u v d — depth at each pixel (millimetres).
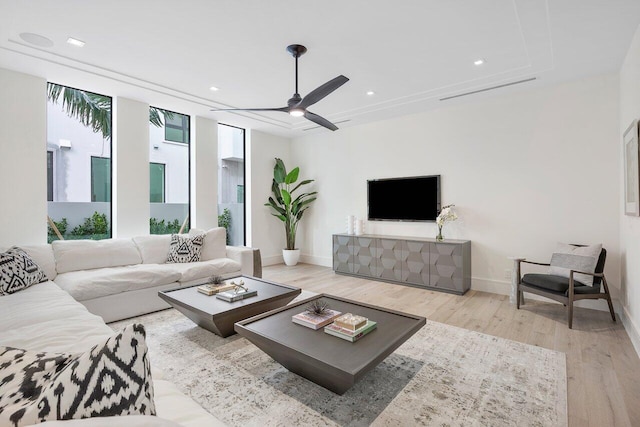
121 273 3184
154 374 1407
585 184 3529
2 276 2561
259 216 6070
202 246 4344
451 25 2541
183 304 2623
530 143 3867
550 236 3750
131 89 3906
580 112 3549
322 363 1615
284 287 3096
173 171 6176
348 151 5715
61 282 3020
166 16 2420
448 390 1955
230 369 2211
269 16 2424
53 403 664
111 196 4223
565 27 2516
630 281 2809
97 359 728
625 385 1999
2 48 2889
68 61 3154
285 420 1686
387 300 3838
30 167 3441
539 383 2027
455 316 3273
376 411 1757
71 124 4793
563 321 3104
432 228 4711
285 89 3941
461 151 4406
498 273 4121
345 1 2240
